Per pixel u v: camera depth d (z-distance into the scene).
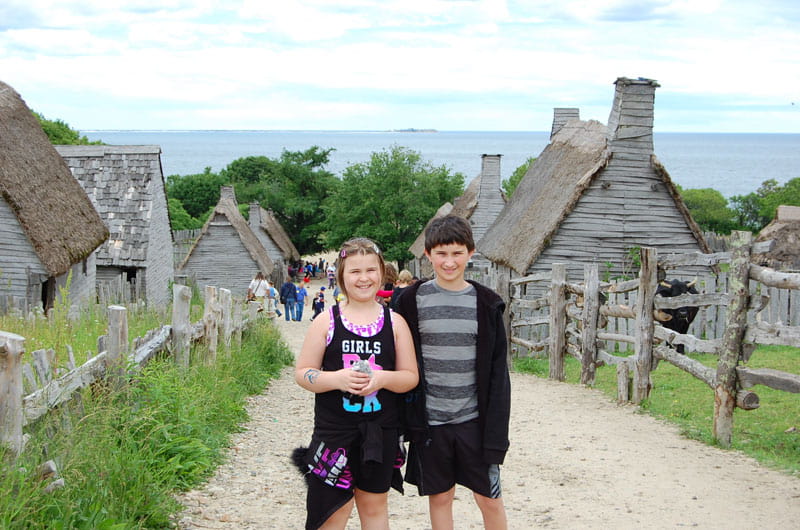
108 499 5.28
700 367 9.64
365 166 59.78
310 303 44.81
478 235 40.38
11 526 4.39
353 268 4.66
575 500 6.79
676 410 10.89
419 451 4.93
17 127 23.19
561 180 24.39
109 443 5.88
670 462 8.15
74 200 24.16
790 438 9.12
